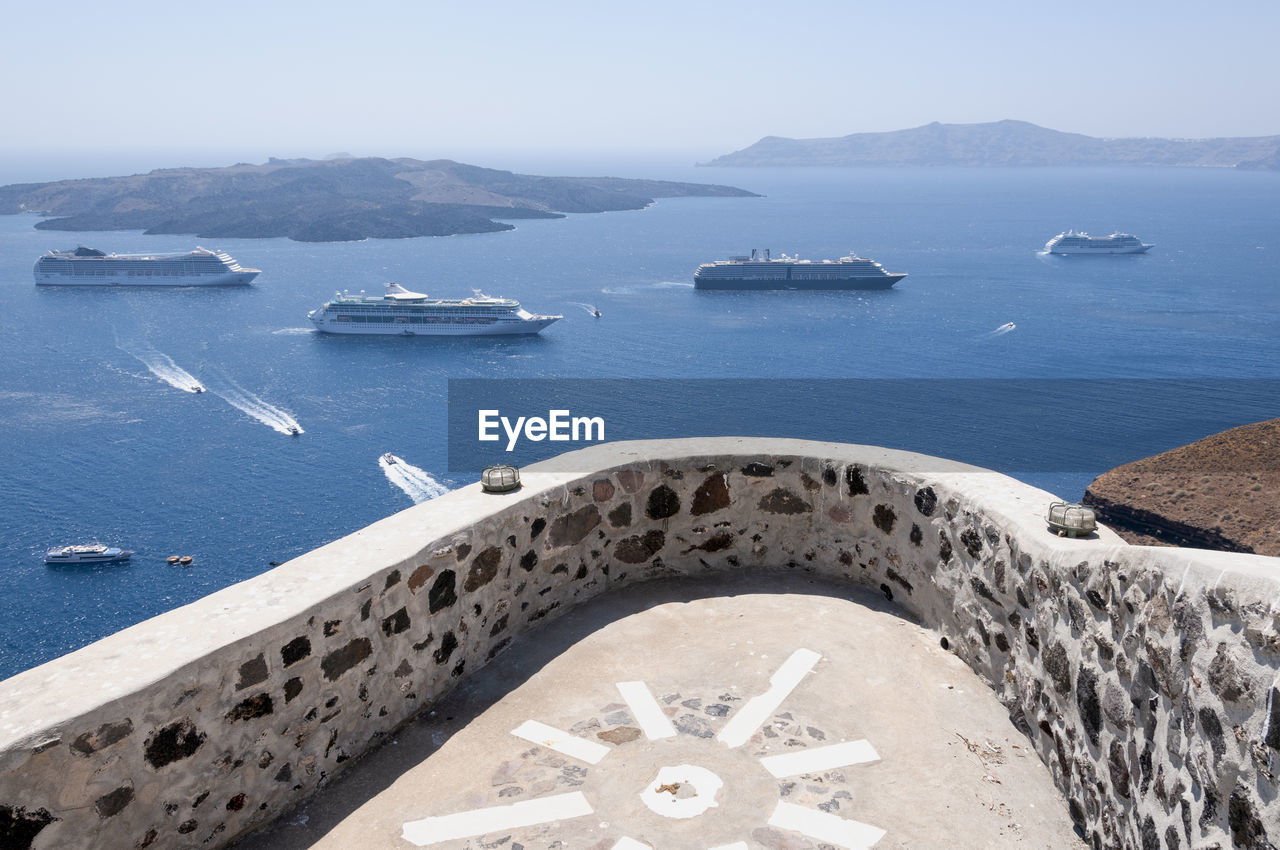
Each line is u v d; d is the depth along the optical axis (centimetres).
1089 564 283
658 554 473
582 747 335
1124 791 259
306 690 304
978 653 373
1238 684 199
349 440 9725
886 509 438
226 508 7838
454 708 362
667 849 280
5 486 8369
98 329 16600
